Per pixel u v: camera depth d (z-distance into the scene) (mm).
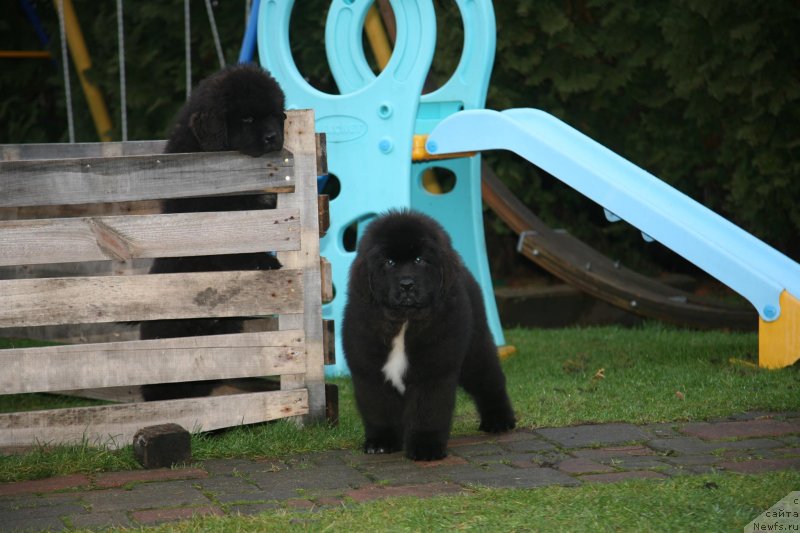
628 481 4805
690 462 5215
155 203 7078
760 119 11305
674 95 11984
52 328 7395
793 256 12938
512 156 12719
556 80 11852
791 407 6402
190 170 5793
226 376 5875
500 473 5082
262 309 5895
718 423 6090
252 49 9133
